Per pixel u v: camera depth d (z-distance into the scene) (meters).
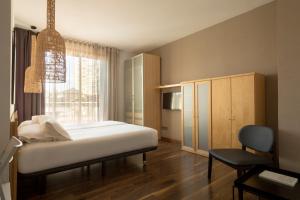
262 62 3.12
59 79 2.13
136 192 2.21
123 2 2.96
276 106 2.95
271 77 3.01
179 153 3.76
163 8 3.16
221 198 2.07
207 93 3.53
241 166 2.05
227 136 3.17
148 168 2.95
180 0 2.92
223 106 3.24
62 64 2.14
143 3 2.99
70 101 4.59
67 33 4.25
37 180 2.32
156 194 2.16
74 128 3.29
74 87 4.65
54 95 4.34
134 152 2.88
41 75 2.08
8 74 1.74
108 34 4.33
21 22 3.69
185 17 3.50
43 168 2.10
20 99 3.84
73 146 2.31
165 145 4.44
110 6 3.07
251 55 3.27
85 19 3.54
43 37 2.05
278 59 2.47
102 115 5.12
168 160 3.33
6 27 1.73
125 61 5.55
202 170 2.86
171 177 2.61
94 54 4.97
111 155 2.64
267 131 2.37
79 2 2.94
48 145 2.16
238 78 3.04
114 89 5.37
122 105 5.59
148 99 4.95
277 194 1.39
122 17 3.47
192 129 3.81
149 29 4.05
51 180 2.53
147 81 4.94
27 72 3.27
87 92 4.85
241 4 3.08
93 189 2.29
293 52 2.34
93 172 2.80
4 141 1.72
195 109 3.75
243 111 2.96
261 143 2.40
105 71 5.21
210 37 3.92
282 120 2.44
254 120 2.83
